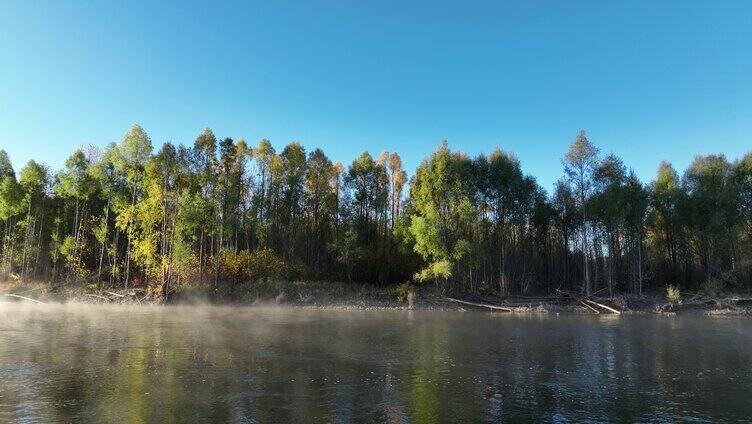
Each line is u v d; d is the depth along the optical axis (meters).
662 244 73.00
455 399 15.41
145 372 18.72
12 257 68.06
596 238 63.25
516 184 62.53
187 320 38.50
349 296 58.81
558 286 65.62
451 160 59.72
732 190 62.53
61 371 18.70
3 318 38.56
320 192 73.31
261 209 70.19
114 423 12.54
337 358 22.31
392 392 16.19
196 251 68.94
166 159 56.69
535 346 26.64
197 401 14.73
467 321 41.38
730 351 25.20
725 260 64.44
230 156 62.22
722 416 13.89
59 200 73.25
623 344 27.53
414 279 58.94
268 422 12.80
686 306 54.19
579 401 15.36
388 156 83.81
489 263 63.69
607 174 60.69
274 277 61.56
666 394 16.31
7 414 13.21
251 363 20.83
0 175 70.50
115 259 62.66
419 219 55.56
